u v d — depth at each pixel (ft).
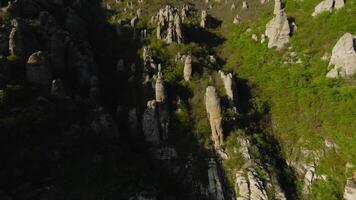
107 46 290.35
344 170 213.87
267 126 240.94
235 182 210.79
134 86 248.11
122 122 231.09
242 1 379.96
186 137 225.56
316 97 239.91
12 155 167.53
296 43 275.80
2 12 228.22
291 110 242.78
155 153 221.87
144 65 255.09
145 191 184.44
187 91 245.24
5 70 191.01
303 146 228.84
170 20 305.73
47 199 163.63
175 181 214.07
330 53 254.88
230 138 223.10
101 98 237.04
